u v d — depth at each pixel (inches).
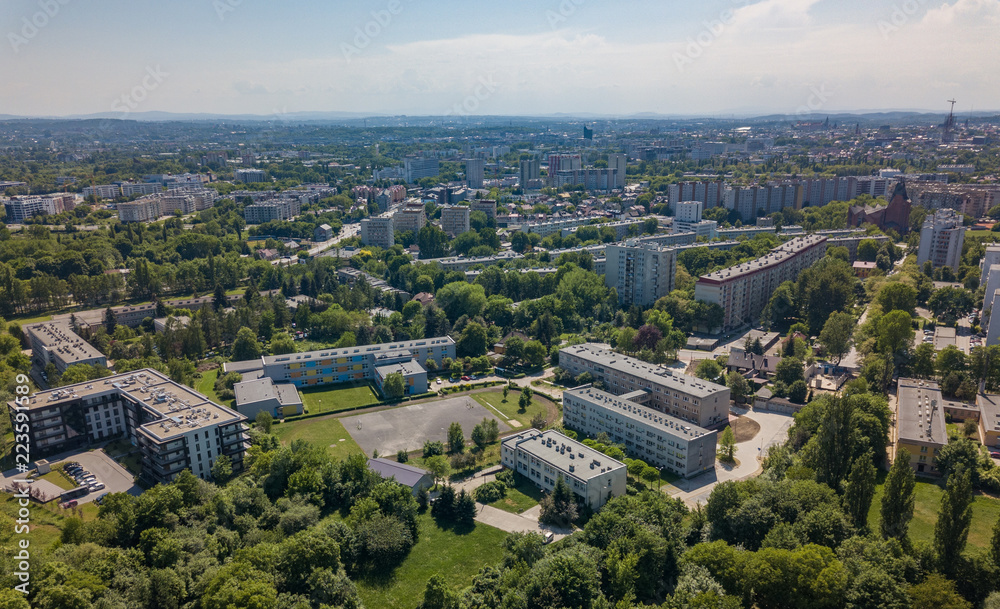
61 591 5900.6
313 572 6914.4
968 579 6225.4
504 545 7795.3
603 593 6781.5
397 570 7657.5
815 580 6067.9
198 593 6584.6
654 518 7682.1
